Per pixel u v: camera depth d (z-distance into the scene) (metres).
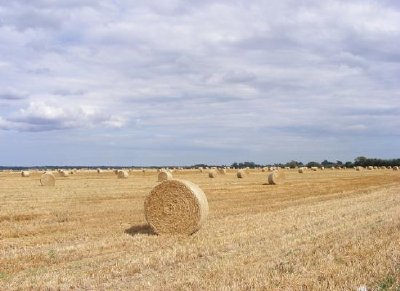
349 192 33.81
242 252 12.99
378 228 15.89
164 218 17.48
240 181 49.12
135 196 30.84
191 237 16.02
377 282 9.50
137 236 16.30
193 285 9.63
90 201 27.70
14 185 42.12
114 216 21.34
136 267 11.56
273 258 11.98
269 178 44.62
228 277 10.12
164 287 9.61
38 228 18.11
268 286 9.32
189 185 17.47
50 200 28.08
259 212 22.39
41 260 12.68
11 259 12.78
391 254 11.77
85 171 84.25
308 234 15.53
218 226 18.14
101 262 12.22
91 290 9.89
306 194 32.81
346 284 9.39
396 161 127.50
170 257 12.56
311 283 9.48
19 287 10.05
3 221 20.06
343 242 13.61
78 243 15.00
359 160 130.38
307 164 138.38
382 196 28.61
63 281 10.48
